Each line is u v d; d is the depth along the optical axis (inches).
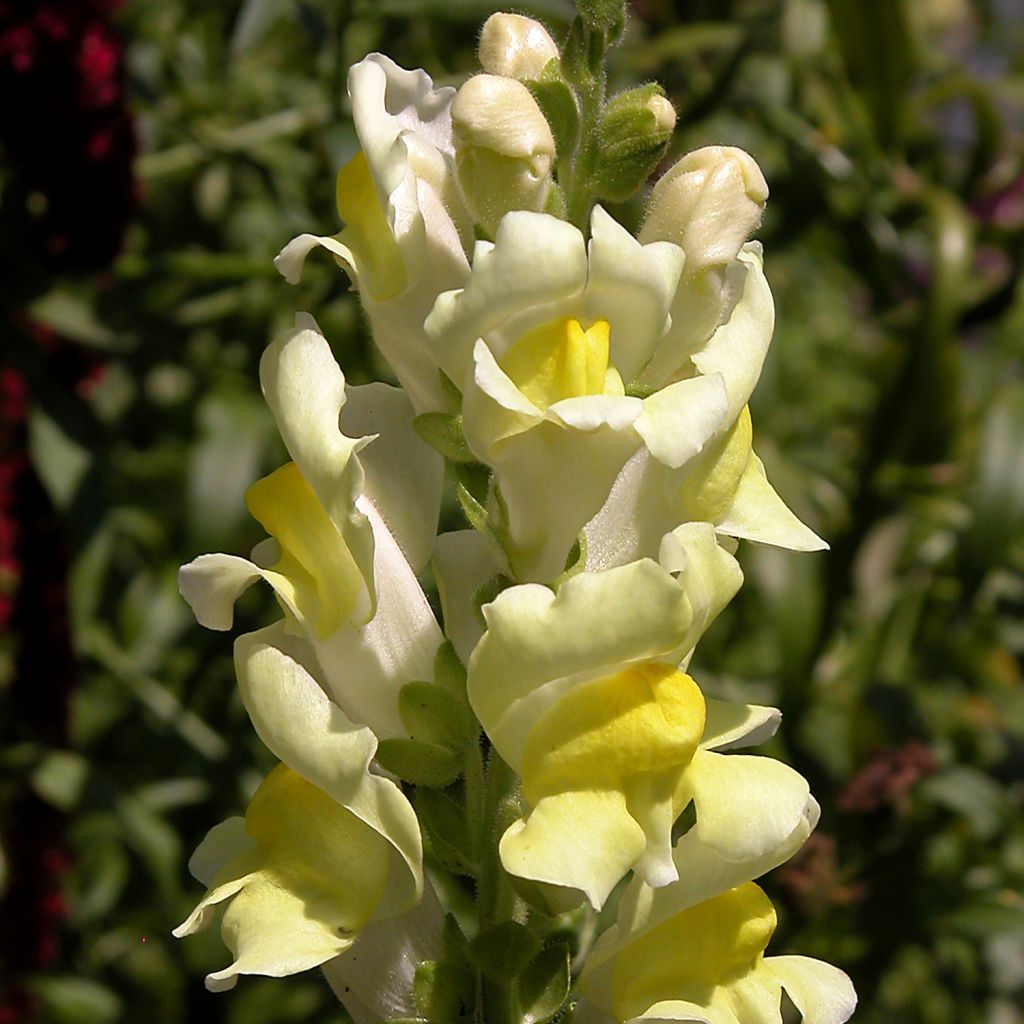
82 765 17.9
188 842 19.1
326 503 10.3
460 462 10.7
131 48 19.1
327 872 10.5
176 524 20.4
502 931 10.6
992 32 29.8
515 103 10.4
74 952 20.6
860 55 21.3
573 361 10.0
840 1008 10.9
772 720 11.2
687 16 24.1
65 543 17.8
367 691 10.9
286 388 10.4
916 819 19.9
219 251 20.5
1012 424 18.9
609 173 10.7
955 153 24.8
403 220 10.6
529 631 10.0
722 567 10.3
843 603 20.4
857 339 27.0
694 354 10.6
